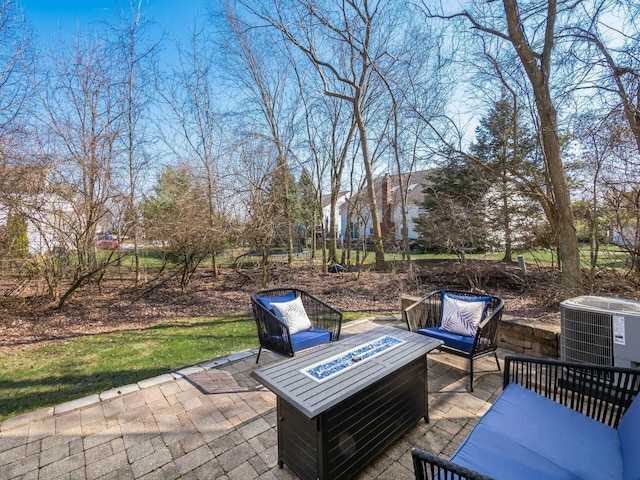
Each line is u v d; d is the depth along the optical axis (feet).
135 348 13.93
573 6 14.89
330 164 37.14
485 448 5.31
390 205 45.80
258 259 29.27
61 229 19.40
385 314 18.92
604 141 14.16
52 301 21.24
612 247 15.85
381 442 7.02
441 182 36.32
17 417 8.54
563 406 6.48
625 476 4.65
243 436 7.82
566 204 16.97
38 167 17.85
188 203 23.68
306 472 6.18
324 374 6.88
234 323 17.75
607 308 8.58
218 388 10.18
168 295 24.79
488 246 28.32
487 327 10.36
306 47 30.45
